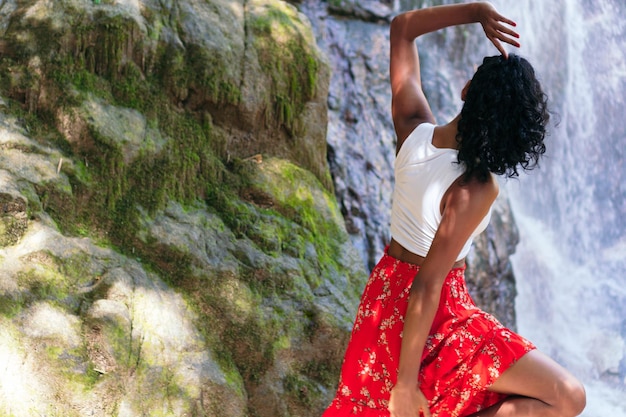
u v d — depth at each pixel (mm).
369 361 2748
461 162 2613
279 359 3744
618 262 8219
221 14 4461
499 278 6504
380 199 5953
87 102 3875
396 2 6875
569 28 8445
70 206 3648
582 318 7664
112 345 3270
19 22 3936
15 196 3436
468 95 2611
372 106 6320
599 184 8523
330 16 6629
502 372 2617
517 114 2551
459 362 2648
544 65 8227
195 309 3668
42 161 3662
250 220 4094
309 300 3957
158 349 3396
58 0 4004
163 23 4230
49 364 3100
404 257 2727
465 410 2688
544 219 8008
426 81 6957
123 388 3213
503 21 2906
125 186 3838
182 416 3275
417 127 2779
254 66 4438
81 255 3488
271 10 4684
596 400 6969
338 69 6355
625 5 9039
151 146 3967
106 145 3822
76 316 3287
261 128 4461
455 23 3023
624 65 8859
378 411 2748
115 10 4055
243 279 3854
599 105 8648
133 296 3484
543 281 7629
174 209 3922
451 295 2703
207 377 3436
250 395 3635
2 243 3350
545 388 2594
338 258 4355
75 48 3955
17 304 3180
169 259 3738
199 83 4199
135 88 4059
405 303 2678
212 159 4184
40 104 3832
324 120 4730
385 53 6578
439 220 2652
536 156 2611
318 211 4434
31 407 2988
